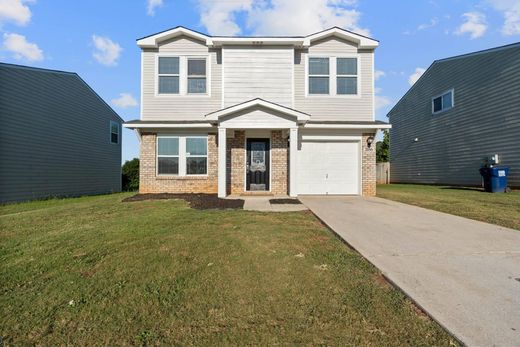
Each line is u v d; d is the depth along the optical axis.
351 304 3.13
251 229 6.26
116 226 6.59
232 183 12.72
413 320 2.83
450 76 21.45
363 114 13.24
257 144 12.93
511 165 16.56
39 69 16.44
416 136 25.81
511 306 3.06
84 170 20.58
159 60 13.23
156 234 5.84
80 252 4.79
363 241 5.49
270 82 12.90
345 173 13.02
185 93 13.18
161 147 13.01
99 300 3.23
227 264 4.23
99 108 22.52
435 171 23.20
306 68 13.20
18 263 4.34
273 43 12.81
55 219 7.60
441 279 3.74
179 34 13.08
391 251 4.90
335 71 13.26
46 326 2.77
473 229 6.51
